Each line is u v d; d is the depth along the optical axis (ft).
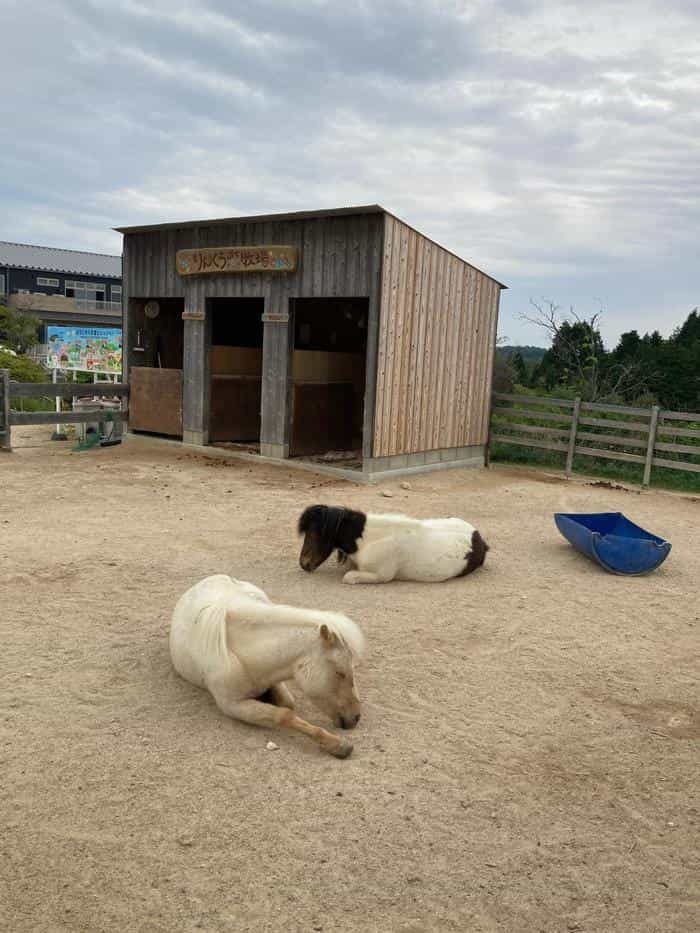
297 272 43.52
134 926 9.37
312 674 13.61
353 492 39.06
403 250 41.52
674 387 80.59
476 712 15.66
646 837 11.77
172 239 49.08
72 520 30.37
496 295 52.03
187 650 15.23
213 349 49.34
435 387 46.91
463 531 25.38
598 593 24.38
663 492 45.83
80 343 63.52
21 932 9.19
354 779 12.82
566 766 13.73
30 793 11.96
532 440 52.85
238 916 9.62
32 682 15.87
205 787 12.34
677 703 16.62
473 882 10.50
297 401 47.42
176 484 38.60
